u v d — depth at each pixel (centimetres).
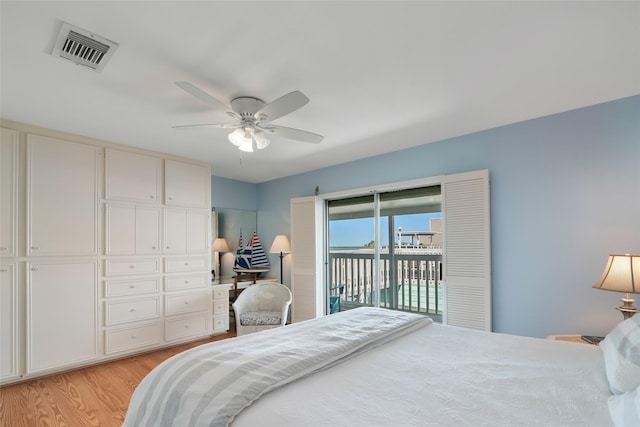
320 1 144
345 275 461
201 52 182
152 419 131
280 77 210
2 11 146
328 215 478
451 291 324
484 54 188
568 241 267
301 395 124
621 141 246
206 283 418
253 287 417
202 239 416
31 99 238
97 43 172
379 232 418
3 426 220
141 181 362
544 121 281
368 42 175
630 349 123
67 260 308
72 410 241
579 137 264
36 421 227
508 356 167
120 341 340
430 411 113
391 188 386
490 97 243
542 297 279
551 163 277
